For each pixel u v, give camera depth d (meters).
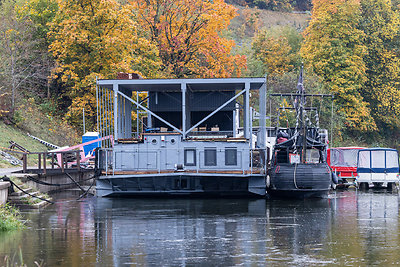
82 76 87.00
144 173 50.69
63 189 60.59
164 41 101.00
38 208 43.94
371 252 27.41
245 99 57.44
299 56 135.00
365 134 130.88
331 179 56.06
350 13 122.69
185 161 51.09
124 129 58.38
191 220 37.81
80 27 83.88
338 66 121.06
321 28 124.19
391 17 134.12
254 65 127.00
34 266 24.45
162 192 51.66
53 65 92.62
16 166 63.25
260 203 48.53
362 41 128.00
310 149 54.41
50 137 82.00
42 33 94.25
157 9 101.12
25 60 92.50
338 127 113.25
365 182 68.75
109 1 83.75
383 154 67.50
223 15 101.31
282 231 33.44
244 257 26.25
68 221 37.31
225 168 50.97
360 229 34.34
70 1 84.94
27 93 91.75
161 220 37.78
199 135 58.53
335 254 26.94
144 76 90.19
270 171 53.81
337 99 121.00
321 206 46.62
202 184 51.38
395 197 55.72
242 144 51.00
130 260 25.62
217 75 101.50
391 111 130.62
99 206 45.78
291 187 50.72
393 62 131.25
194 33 101.44
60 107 94.69
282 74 123.12
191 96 59.75
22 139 75.19
